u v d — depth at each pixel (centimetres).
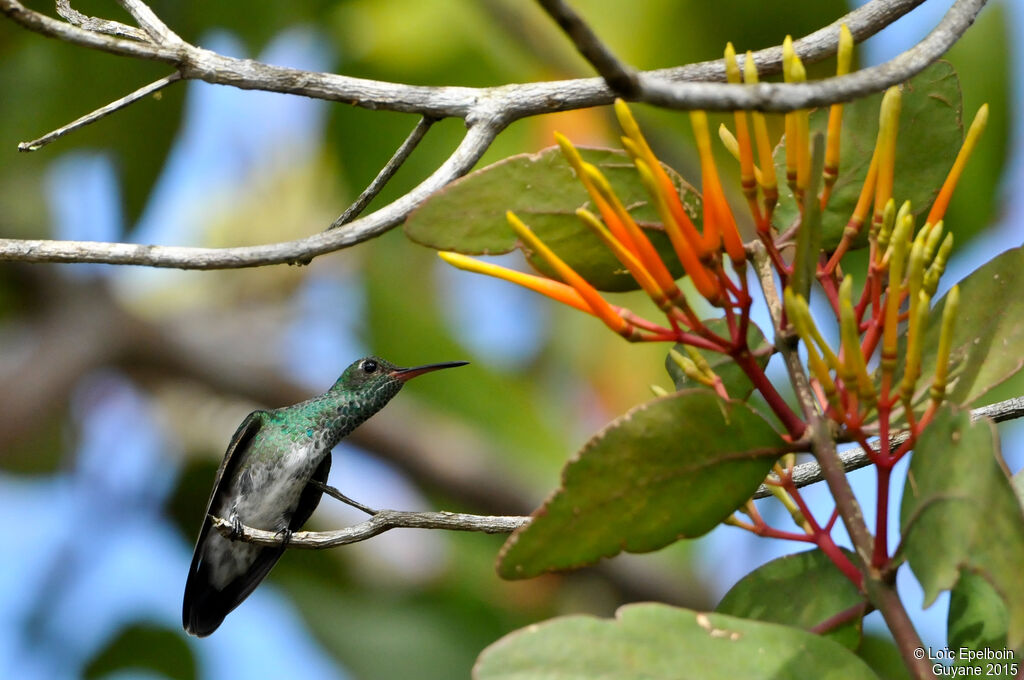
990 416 479
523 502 1183
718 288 373
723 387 410
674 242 368
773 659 357
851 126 448
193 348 1241
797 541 411
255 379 1248
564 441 1208
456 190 411
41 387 1191
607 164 412
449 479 1173
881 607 355
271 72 479
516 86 496
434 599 1134
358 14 1038
